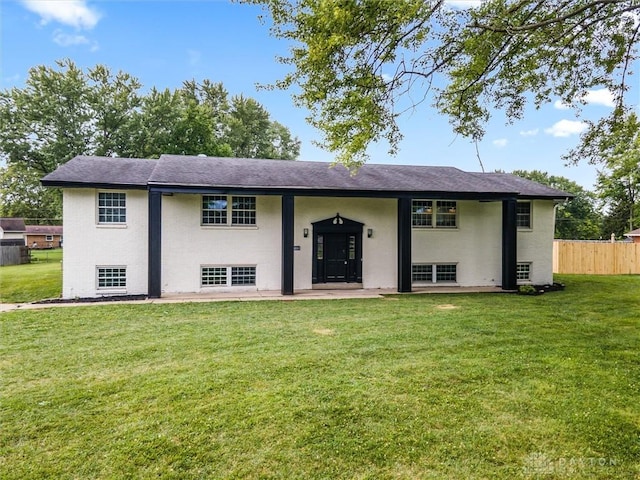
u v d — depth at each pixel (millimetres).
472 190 13109
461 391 4520
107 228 12000
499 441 3477
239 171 13078
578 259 20109
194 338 6820
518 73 8266
